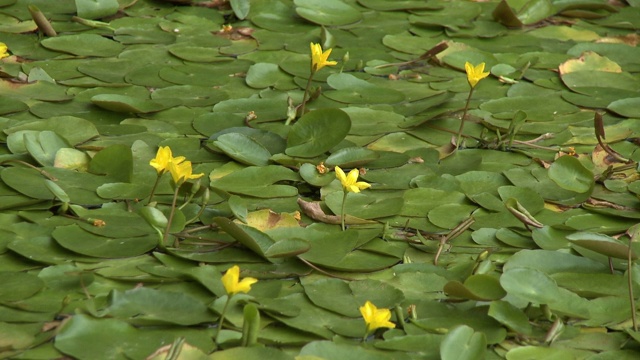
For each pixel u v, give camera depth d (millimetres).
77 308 3725
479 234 3910
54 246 3834
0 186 3920
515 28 4488
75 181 3939
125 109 4109
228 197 3934
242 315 3754
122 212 3893
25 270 3799
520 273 3793
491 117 4168
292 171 3998
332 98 4195
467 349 3709
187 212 3908
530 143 4109
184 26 4387
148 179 3967
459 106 4199
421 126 4141
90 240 3840
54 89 4152
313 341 3713
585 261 3857
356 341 3742
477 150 4094
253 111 4137
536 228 3908
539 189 4004
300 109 4137
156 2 4465
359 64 4293
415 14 4504
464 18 4492
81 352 3689
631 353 3744
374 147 4082
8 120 4062
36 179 3932
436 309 3789
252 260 3832
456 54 4344
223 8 4477
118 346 3701
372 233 3895
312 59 4086
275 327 3752
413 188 3988
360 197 3961
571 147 4102
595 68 4324
